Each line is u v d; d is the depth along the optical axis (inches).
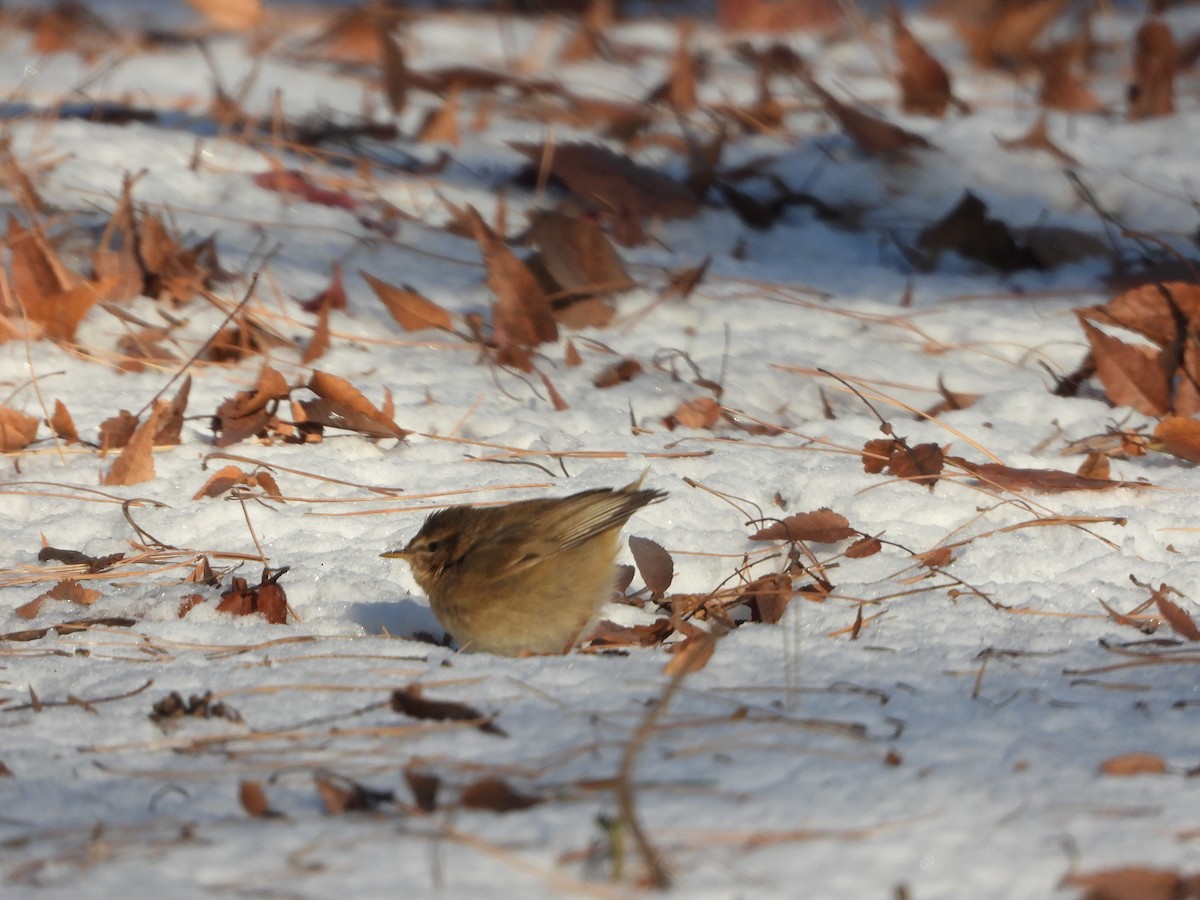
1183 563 349.1
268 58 879.1
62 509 386.3
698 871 197.8
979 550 357.7
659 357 511.5
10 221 500.1
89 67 836.0
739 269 601.3
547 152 643.5
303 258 585.3
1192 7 1015.6
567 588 313.7
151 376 480.1
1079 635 307.6
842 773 231.0
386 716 259.3
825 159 707.4
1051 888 194.4
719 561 353.4
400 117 762.8
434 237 622.5
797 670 284.2
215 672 284.7
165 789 230.2
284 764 238.8
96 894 194.2
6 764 240.8
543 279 540.7
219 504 383.6
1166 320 460.4
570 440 433.1
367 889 193.9
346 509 386.6
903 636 307.0
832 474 404.2
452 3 1079.6
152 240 529.3
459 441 432.5
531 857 201.9
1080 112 773.3
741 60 901.2
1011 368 511.2
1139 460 427.5
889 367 504.1
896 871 198.2
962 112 772.0
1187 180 676.1
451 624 320.8
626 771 203.6
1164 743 246.4
